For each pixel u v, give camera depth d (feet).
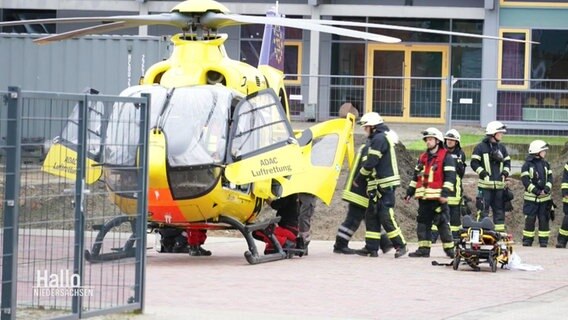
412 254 68.28
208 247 73.31
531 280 56.44
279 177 61.67
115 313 39.34
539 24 149.79
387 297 48.49
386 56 154.61
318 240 83.30
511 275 58.75
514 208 95.81
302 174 66.95
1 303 34.04
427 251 68.28
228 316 41.06
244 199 61.11
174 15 62.69
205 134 58.59
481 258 60.95
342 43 154.51
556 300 48.34
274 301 46.34
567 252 76.64
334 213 89.97
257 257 61.62
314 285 52.31
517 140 126.62
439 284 53.88
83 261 37.65
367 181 68.54
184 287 50.39
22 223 35.63
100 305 39.29
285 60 155.22
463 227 60.90
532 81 126.62
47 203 36.99
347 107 73.56
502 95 134.51
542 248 81.00
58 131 36.91
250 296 47.78
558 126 131.95
